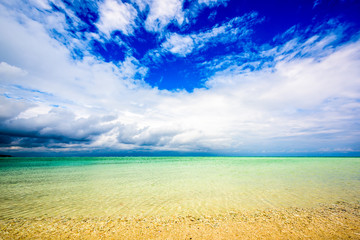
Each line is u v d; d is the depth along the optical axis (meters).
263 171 24.70
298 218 6.94
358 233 5.60
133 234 5.69
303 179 16.89
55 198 10.39
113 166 36.31
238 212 7.74
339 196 10.41
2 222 6.72
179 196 10.70
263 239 5.25
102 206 8.81
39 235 5.64
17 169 29.12
